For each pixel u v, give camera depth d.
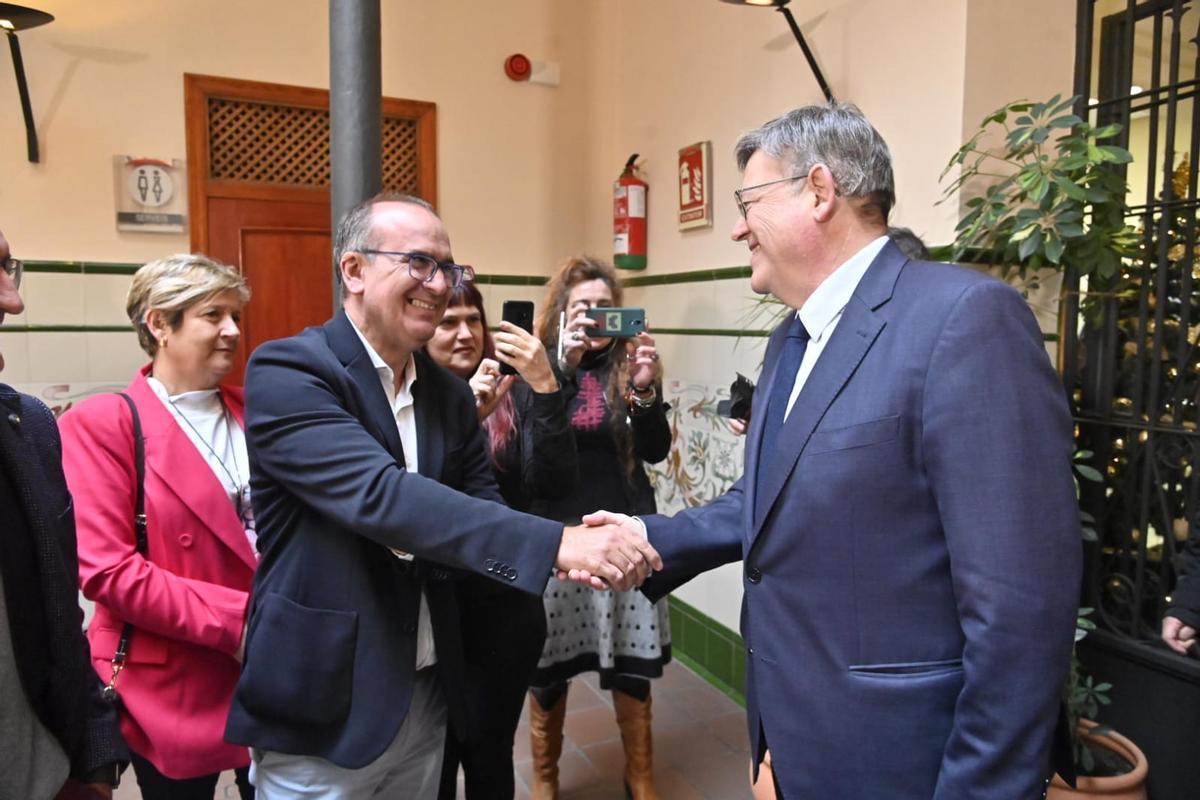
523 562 1.14
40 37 2.80
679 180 3.10
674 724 2.68
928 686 0.96
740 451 2.80
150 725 1.46
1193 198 1.85
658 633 2.13
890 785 0.98
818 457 1.01
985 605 0.88
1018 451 0.89
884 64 2.21
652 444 2.09
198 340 1.62
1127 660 1.95
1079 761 1.78
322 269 3.28
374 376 1.24
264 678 1.12
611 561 1.20
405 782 1.36
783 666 1.06
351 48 2.34
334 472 1.10
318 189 3.25
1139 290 1.95
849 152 1.05
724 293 2.86
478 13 3.42
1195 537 1.67
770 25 2.62
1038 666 0.87
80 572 1.41
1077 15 2.08
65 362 2.91
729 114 2.84
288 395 1.15
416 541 1.10
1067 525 0.89
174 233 3.04
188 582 1.47
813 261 1.08
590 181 3.69
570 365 2.03
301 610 1.13
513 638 1.43
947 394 0.92
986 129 2.01
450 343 1.95
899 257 1.06
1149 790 1.91
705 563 1.37
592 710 2.79
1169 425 1.90
